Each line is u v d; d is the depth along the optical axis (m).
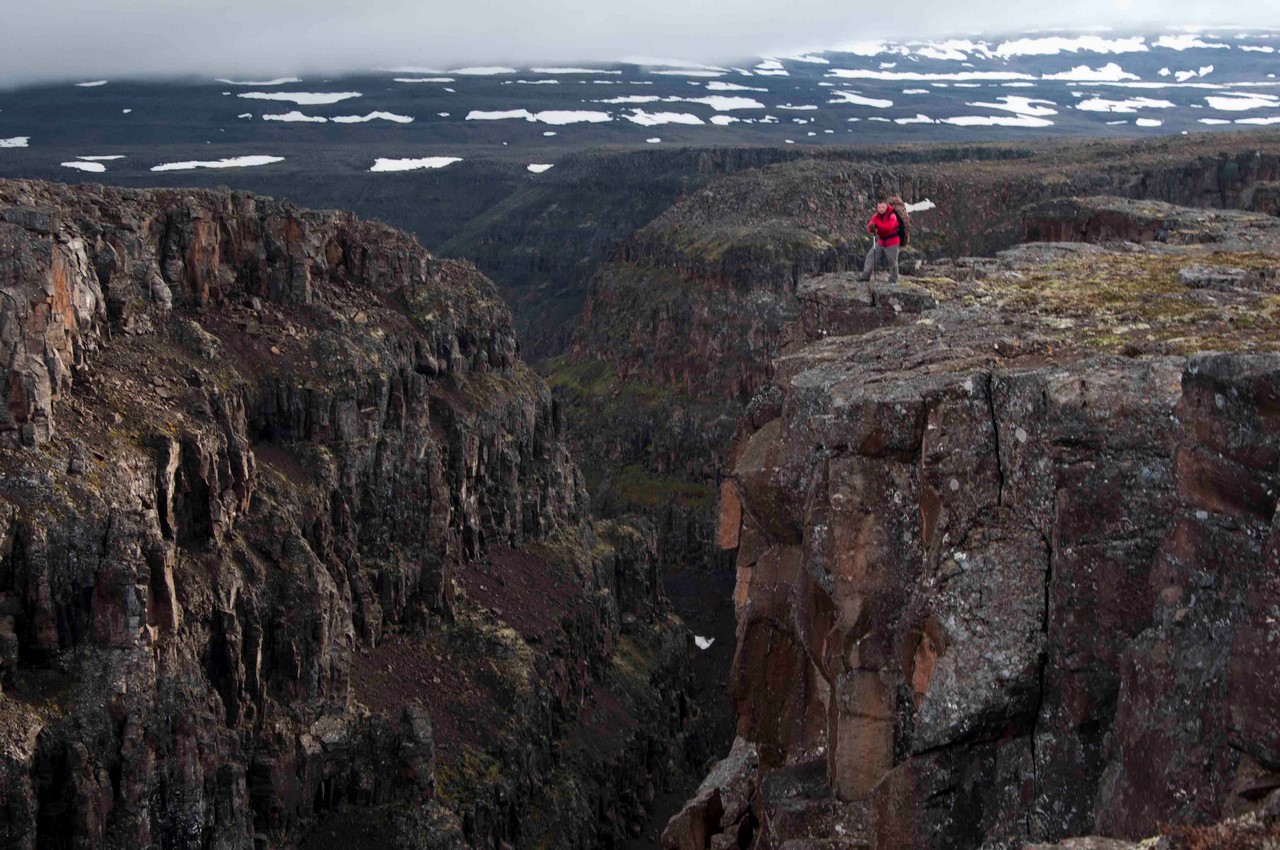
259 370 89.06
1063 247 52.22
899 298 39.03
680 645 135.75
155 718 62.28
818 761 28.70
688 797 110.81
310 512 84.50
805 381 30.11
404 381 99.81
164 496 68.31
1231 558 20.31
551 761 97.75
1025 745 23.00
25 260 64.88
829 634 27.16
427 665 93.06
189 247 90.38
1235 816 17.61
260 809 69.94
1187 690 20.17
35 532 59.75
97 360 73.31
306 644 76.31
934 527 25.28
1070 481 23.16
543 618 109.56
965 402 25.41
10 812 55.44
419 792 77.06
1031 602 23.34
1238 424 20.27
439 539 100.38
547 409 132.25
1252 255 49.38
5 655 58.22
